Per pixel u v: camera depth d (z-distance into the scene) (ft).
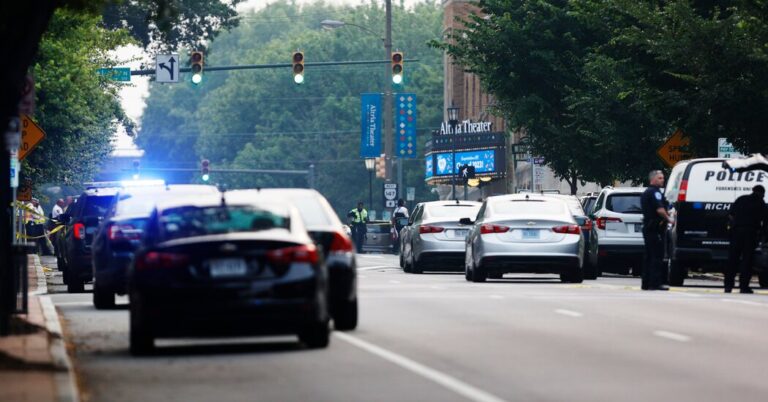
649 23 234.38
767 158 203.92
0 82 113.39
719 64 228.22
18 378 86.63
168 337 103.19
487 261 212.43
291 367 95.61
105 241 157.07
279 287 102.63
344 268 120.37
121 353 106.93
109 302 160.25
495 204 219.61
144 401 79.97
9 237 114.11
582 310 145.79
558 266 212.23
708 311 144.77
